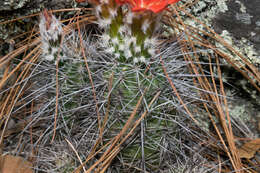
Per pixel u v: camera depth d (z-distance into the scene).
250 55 0.39
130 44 0.34
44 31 0.35
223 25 0.40
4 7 0.40
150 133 0.35
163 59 0.37
